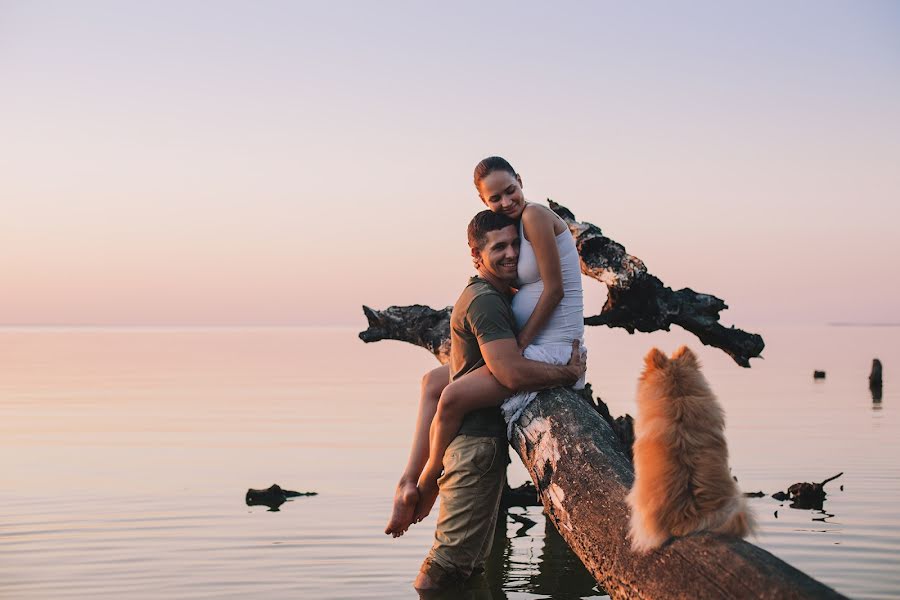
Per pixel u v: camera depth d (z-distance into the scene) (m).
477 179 5.30
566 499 4.64
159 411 23.39
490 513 5.31
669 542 3.79
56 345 118.50
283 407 24.62
